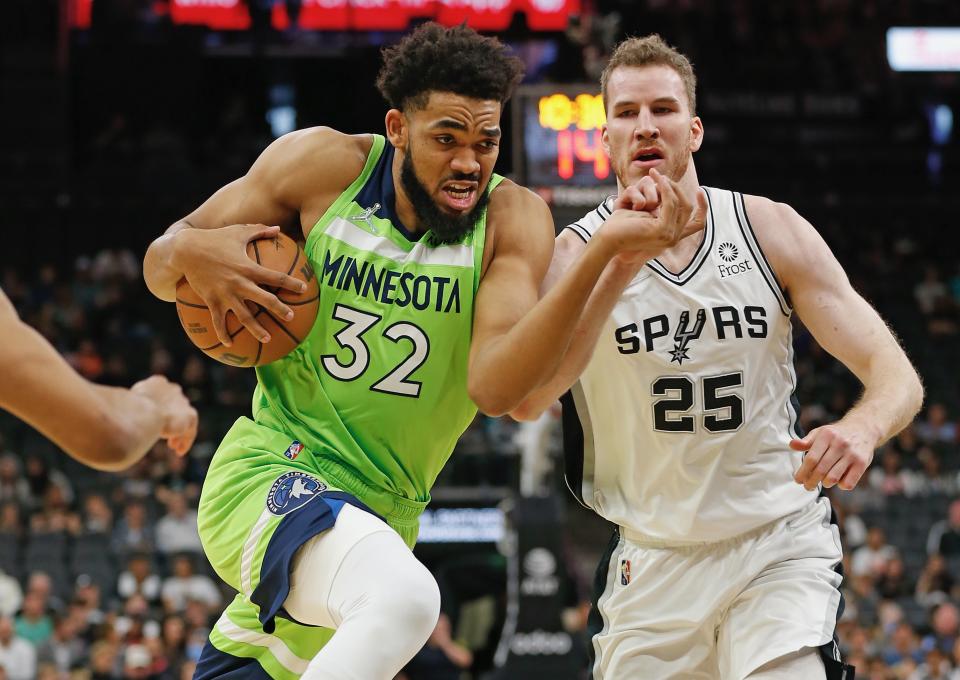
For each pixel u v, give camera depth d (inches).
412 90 185.6
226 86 1162.0
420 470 201.8
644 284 211.6
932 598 681.6
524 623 517.3
